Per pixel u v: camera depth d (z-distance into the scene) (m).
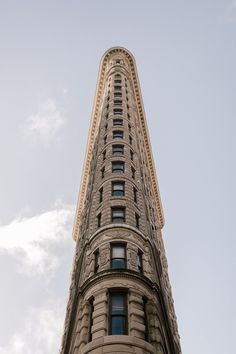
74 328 28.25
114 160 45.06
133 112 63.41
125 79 79.56
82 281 31.06
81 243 40.38
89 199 44.09
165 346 27.17
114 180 41.09
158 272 35.28
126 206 37.06
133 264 29.91
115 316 25.11
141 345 22.98
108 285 27.08
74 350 25.00
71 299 39.44
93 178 46.00
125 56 92.62
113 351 22.19
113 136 51.62
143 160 53.88
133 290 26.91
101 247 31.84
